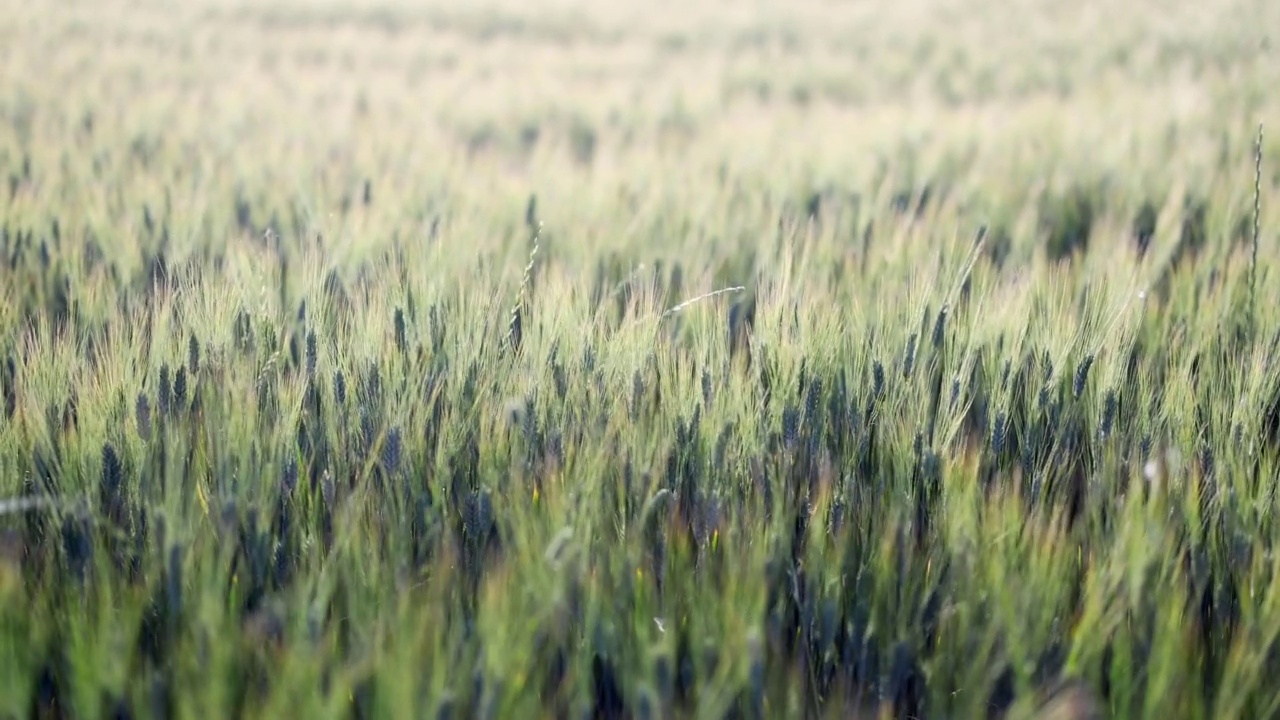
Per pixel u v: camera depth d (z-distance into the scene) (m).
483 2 17.22
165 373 2.03
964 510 1.74
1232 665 1.50
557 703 1.53
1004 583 1.59
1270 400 2.35
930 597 1.71
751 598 1.54
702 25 15.23
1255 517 1.87
